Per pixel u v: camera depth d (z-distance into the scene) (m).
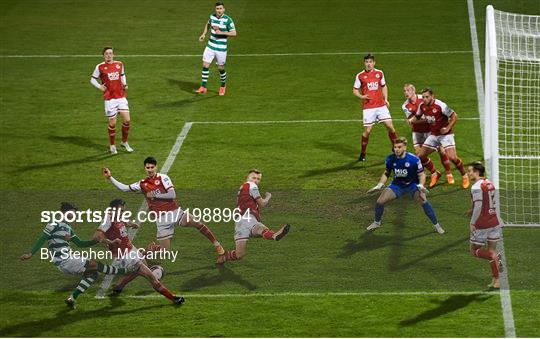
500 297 50.09
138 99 81.19
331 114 77.69
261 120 76.75
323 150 71.25
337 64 88.00
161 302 50.62
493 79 60.84
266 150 71.31
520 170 67.81
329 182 65.94
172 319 48.69
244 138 73.44
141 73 86.69
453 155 64.12
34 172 68.19
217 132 74.62
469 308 49.06
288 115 77.62
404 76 84.81
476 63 87.19
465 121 75.56
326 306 49.72
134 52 91.50
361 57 89.56
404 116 77.00
